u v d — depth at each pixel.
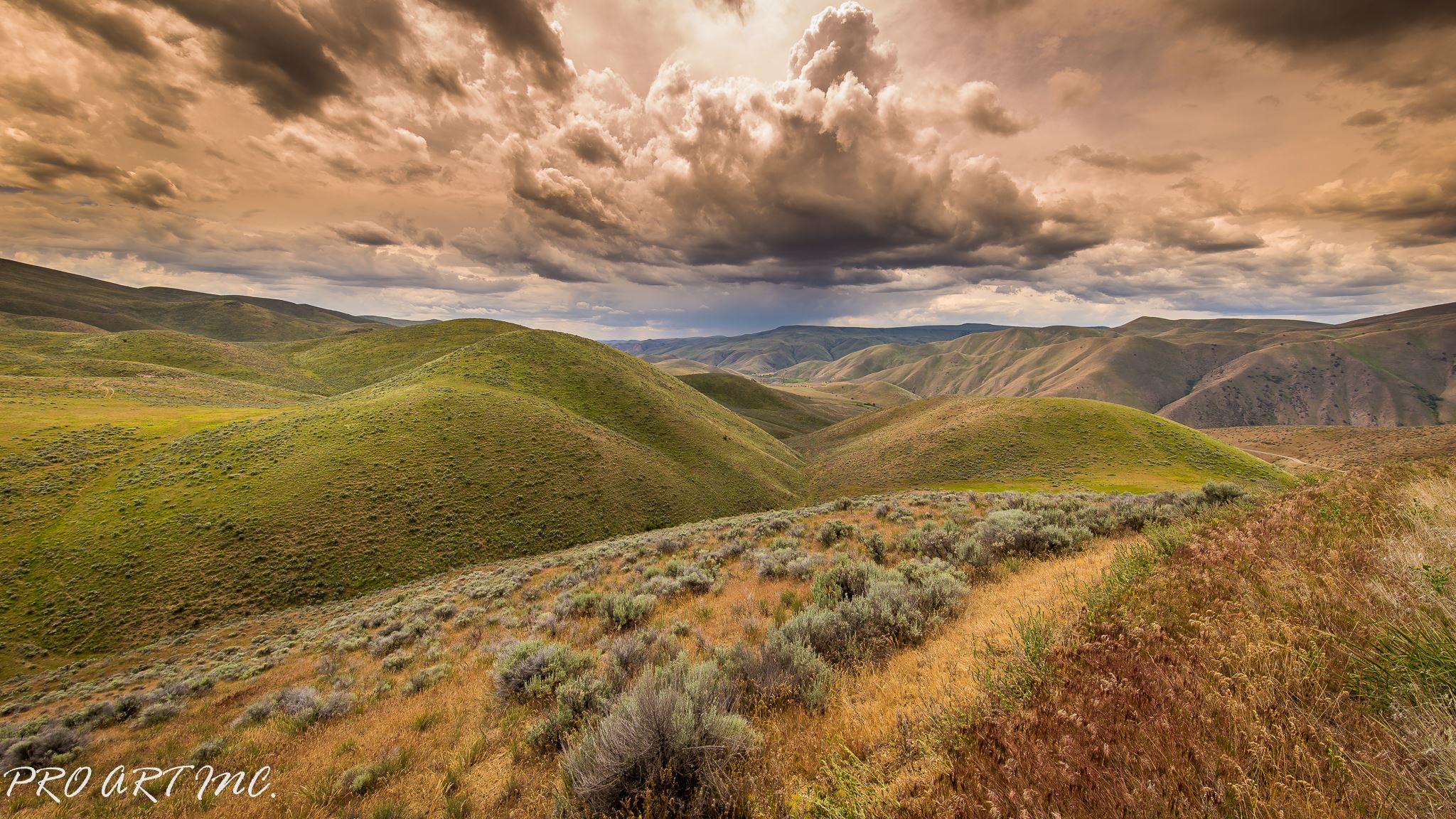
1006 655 5.02
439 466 54.50
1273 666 3.38
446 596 23.25
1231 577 5.28
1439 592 3.72
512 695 8.53
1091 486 57.34
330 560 40.03
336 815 6.06
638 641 8.98
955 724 3.88
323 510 44.97
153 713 12.73
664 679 5.81
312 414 65.56
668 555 22.09
